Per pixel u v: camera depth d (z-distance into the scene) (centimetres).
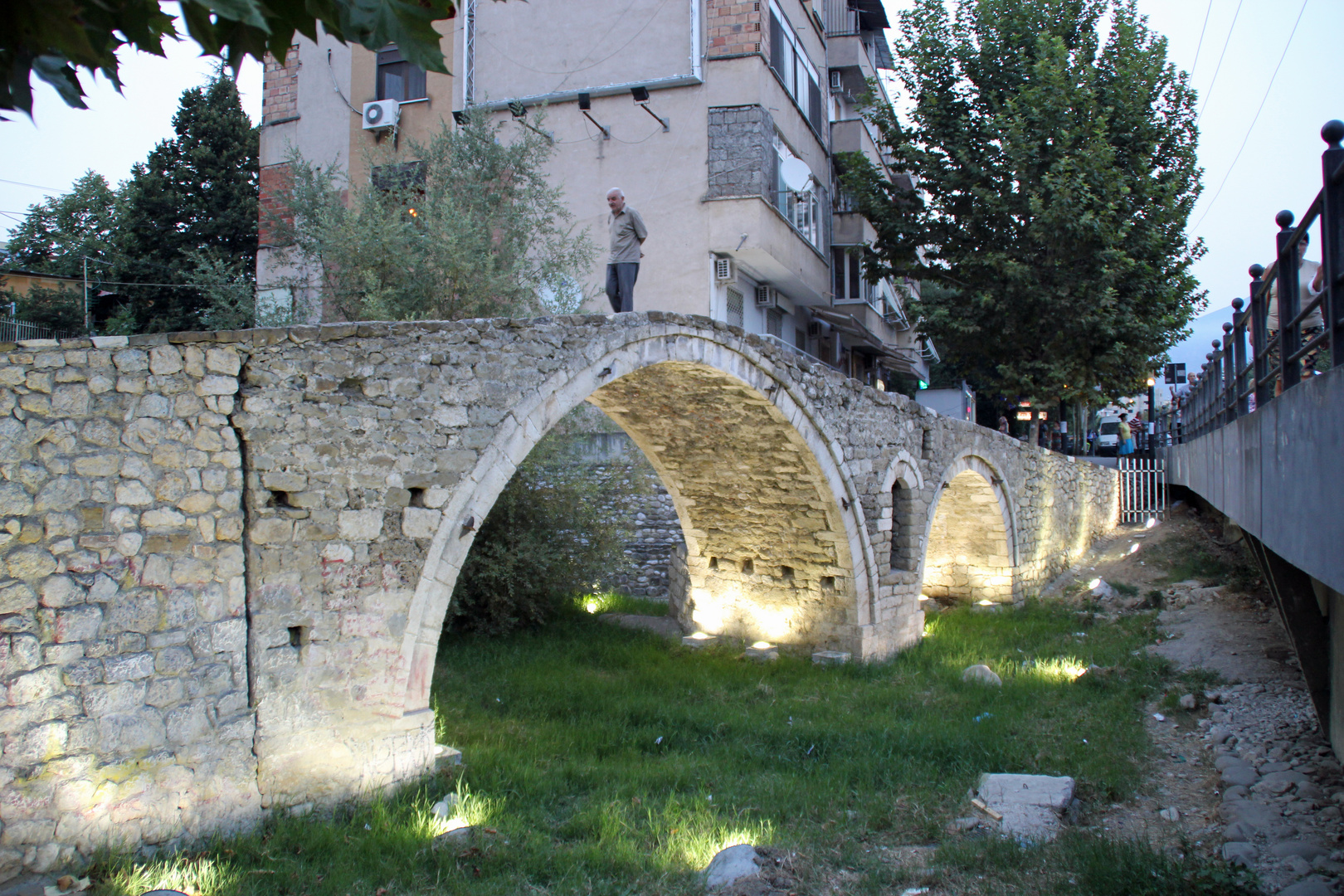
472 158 1238
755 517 1201
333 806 611
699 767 756
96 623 517
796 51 1622
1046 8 1680
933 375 3375
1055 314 1617
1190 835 589
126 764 521
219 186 2072
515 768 711
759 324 1622
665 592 1543
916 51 1723
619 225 907
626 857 561
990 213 1658
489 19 1490
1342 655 608
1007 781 671
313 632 614
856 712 928
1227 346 903
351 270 1078
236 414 589
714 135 1390
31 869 480
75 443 518
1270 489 512
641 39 1423
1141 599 1423
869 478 1174
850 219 1900
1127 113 1599
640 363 810
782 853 570
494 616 1232
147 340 552
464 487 680
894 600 1236
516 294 1127
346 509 632
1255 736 746
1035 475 1672
